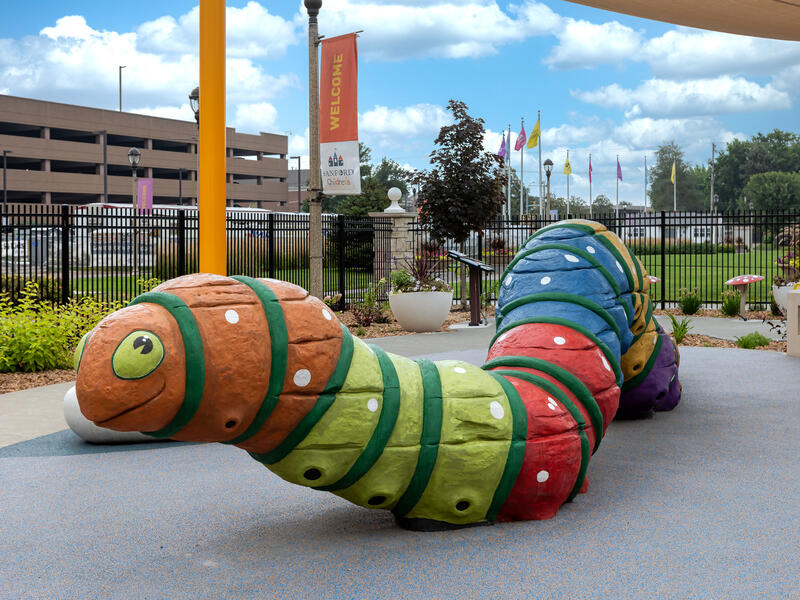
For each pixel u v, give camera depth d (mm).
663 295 20344
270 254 18734
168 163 105562
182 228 16891
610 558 4375
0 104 89750
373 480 4453
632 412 8078
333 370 4227
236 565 4391
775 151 144375
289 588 4059
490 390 4762
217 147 8250
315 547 4633
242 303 4027
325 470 4301
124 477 6270
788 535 4723
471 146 18203
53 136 100938
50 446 7324
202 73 8219
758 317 17719
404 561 4367
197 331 3852
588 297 6055
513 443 4711
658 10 12328
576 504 5367
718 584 4020
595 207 119500
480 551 4488
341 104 14547
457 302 21734
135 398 3713
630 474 6133
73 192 95438
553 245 6426
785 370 10883
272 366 4020
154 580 4219
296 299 4215
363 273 24281
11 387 10211
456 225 18500
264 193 118938
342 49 14391
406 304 15656
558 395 5098
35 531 5035
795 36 14680
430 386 4605
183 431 3971
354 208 44125
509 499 4852
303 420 4164
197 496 5742
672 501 5418
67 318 11805
